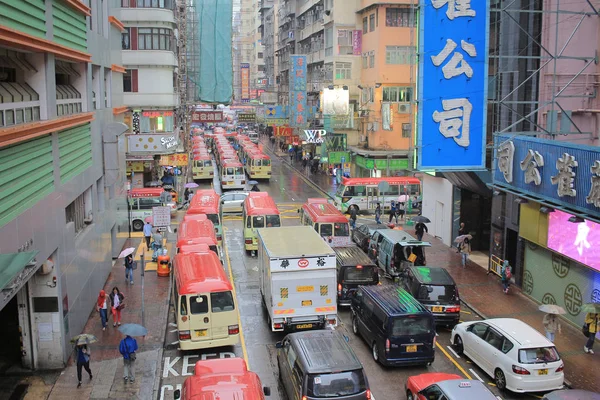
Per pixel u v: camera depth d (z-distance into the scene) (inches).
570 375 661.9
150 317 838.5
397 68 1924.2
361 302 764.0
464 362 701.9
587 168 683.4
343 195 1662.2
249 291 974.4
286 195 1934.1
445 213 1291.8
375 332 695.1
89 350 721.6
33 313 650.2
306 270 747.4
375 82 1937.7
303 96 2331.4
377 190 1664.6
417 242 1025.5
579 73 805.2
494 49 1071.0
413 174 1859.0
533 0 944.9
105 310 790.5
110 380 640.4
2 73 613.6
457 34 842.8
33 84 623.2
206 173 2251.5
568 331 799.7
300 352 551.5
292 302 748.0
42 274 644.7
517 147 832.9
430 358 668.1
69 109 775.1
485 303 908.6
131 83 1843.0
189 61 2571.4
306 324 753.6
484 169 866.1
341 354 548.4
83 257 795.4
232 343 720.3
